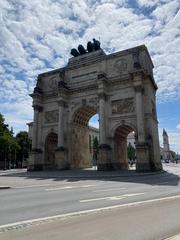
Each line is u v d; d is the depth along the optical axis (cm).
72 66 6612
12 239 804
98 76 5822
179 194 1844
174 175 4353
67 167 6072
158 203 1431
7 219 1105
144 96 5531
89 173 4716
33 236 833
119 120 5591
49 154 6706
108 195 1833
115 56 6047
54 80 6888
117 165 5659
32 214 1206
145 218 1055
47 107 6800
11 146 9756
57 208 1346
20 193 2031
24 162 11469
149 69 6200
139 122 5178
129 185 2622
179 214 1118
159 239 766
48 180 3556
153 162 5122
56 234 848
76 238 796
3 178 4106
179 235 776
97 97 6059
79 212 1223
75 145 6419
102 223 988
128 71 5778
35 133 6581
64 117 6359
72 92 6450
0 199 1703
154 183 2844
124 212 1195
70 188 2384
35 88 6850
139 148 5028
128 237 794
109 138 5619
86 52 6838
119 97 5716
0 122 8981
